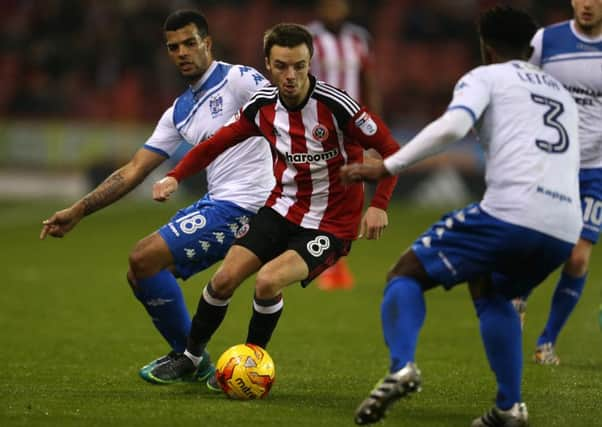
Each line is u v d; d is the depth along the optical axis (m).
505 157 17.94
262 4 101.00
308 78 21.38
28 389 22.55
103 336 30.81
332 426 18.89
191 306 37.28
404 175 77.69
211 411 20.08
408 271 18.25
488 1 96.81
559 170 18.00
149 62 93.56
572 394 22.48
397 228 63.50
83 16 95.81
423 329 32.47
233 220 23.38
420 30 97.38
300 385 23.48
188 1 98.25
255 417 19.56
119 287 41.56
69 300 38.16
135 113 91.81
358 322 33.84
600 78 26.19
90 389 22.59
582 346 29.61
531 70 18.75
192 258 23.16
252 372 21.27
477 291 19.02
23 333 31.20
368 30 97.44
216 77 23.89
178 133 24.20
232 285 21.83
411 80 93.81
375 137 21.22
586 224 26.53
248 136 22.12
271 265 21.17
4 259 50.38
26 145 87.81
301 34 20.66
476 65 96.62
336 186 21.88
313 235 21.67
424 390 22.84
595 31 26.20
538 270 18.42
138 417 19.45
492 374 25.02
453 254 18.06
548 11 92.50
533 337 31.55
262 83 23.86
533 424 19.42
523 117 18.09
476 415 20.14
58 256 51.62
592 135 26.47
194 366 23.20
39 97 90.44
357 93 41.28
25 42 95.69
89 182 79.69
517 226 17.67
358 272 46.88
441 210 73.38
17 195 79.06
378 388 17.03
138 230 62.75
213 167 23.94
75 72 93.94
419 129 82.38
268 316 21.78
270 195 22.36
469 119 17.64
